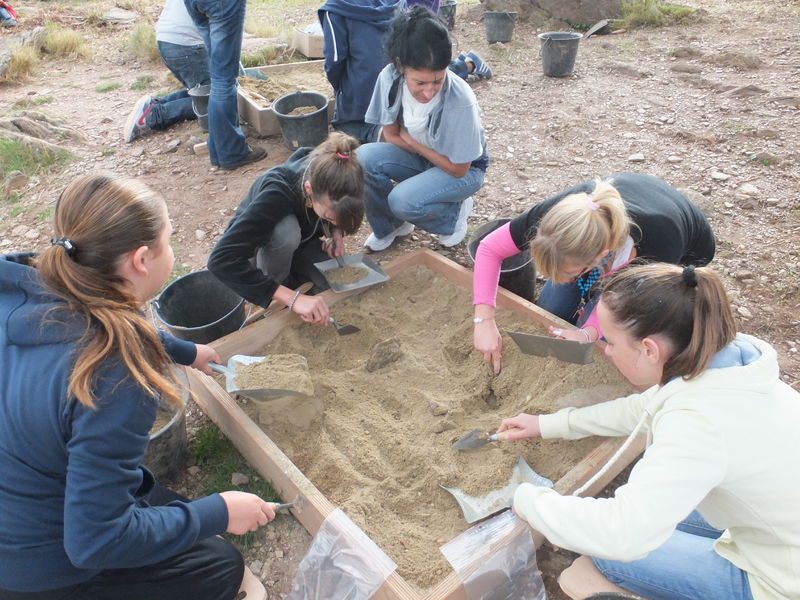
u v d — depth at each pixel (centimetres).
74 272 138
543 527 161
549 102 602
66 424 135
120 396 135
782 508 143
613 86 632
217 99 472
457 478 219
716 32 767
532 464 227
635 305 145
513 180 461
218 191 470
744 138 490
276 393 234
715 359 145
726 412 140
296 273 329
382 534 205
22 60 761
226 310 323
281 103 533
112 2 1136
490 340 258
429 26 274
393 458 233
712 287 139
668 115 548
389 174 354
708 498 156
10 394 137
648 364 152
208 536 165
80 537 135
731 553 162
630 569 174
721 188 426
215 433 260
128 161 526
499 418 244
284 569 215
